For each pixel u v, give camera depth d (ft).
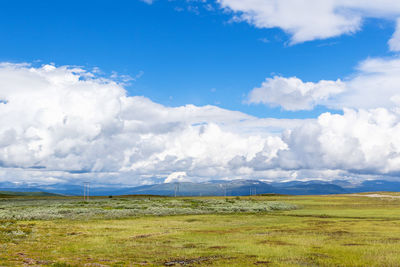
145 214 245.04
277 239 118.21
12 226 157.99
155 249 101.35
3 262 75.56
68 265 74.28
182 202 408.05
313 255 88.89
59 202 425.69
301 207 328.08
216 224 179.01
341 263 79.51
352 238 118.52
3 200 523.29
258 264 78.59
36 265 73.15
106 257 88.48
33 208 289.74
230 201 435.12
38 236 130.62
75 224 177.37
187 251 97.25
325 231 139.95
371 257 85.46
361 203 369.71
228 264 78.64
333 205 348.18
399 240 113.19
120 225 173.58
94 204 366.84
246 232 140.87
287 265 77.25
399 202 379.14
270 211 281.54
